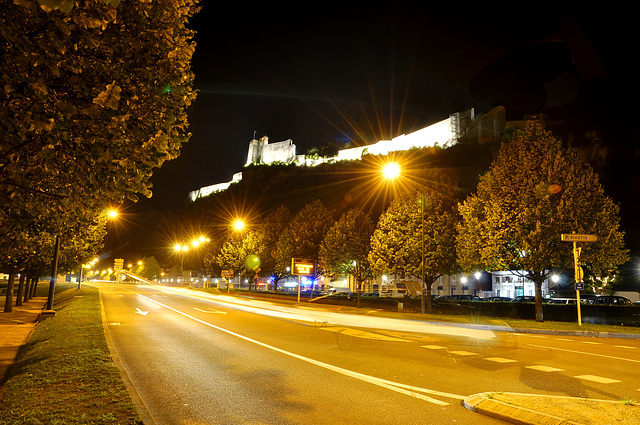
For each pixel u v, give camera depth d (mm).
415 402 7016
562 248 25578
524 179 26969
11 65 3688
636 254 90375
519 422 5859
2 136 3865
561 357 12109
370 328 18828
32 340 13656
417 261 34969
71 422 5297
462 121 152125
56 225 6934
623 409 6086
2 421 5328
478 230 29047
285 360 10828
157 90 5289
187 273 148750
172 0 5664
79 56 4344
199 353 11828
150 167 5332
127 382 7457
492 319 25406
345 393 7586
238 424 5906
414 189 37688
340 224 45156
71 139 4430
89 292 47688
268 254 64500
